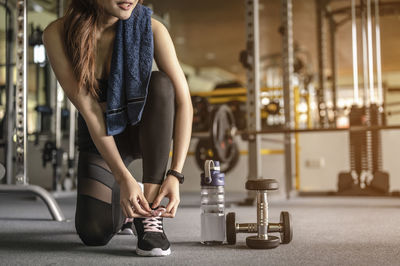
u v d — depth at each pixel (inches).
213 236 54.5
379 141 155.1
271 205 122.6
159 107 46.1
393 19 309.4
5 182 154.6
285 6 157.2
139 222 48.0
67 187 169.2
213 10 307.9
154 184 45.7
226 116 124.0
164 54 49.1
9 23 152.2
